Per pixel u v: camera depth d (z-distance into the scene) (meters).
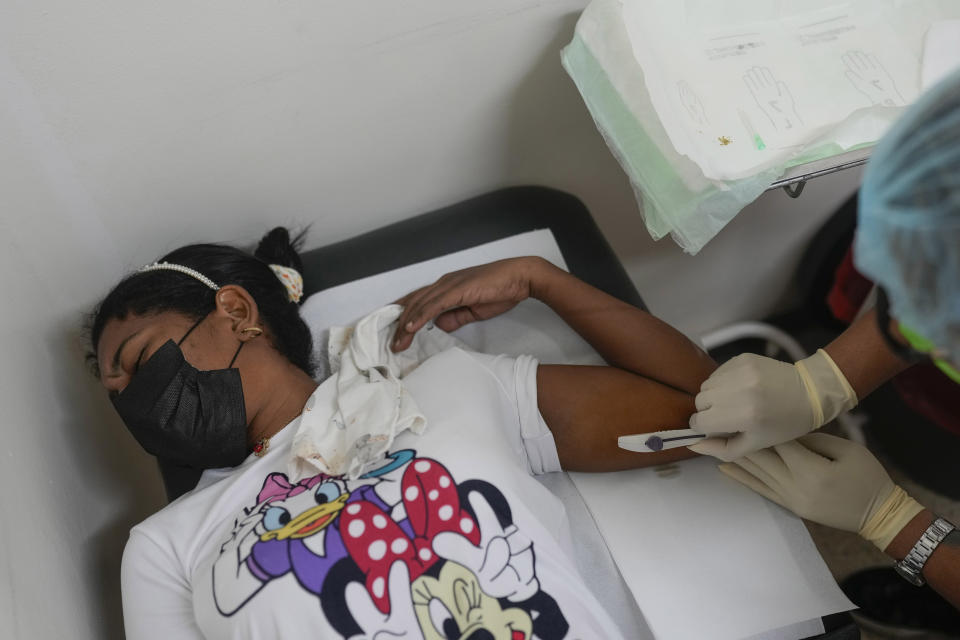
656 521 0.95
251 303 0.91
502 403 0.92
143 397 0.86
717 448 0.88
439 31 1.00
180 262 0.92
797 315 1.68
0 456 0.80
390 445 0.84
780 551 0.91
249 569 0.77
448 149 1.17
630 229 1.40
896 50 0.88
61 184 0.99
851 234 1.42
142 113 0.96
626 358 0.97
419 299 1.04
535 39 1.05
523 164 1.24
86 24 0.86
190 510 0.87
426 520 0.79
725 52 0.89
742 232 1.43
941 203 0.44
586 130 1.20
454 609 0.77
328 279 1.16
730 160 0.79
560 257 1.13
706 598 0.89
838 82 0.86
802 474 0.87
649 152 0.84
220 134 1.03
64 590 0.87
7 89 0.88
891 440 1.36
